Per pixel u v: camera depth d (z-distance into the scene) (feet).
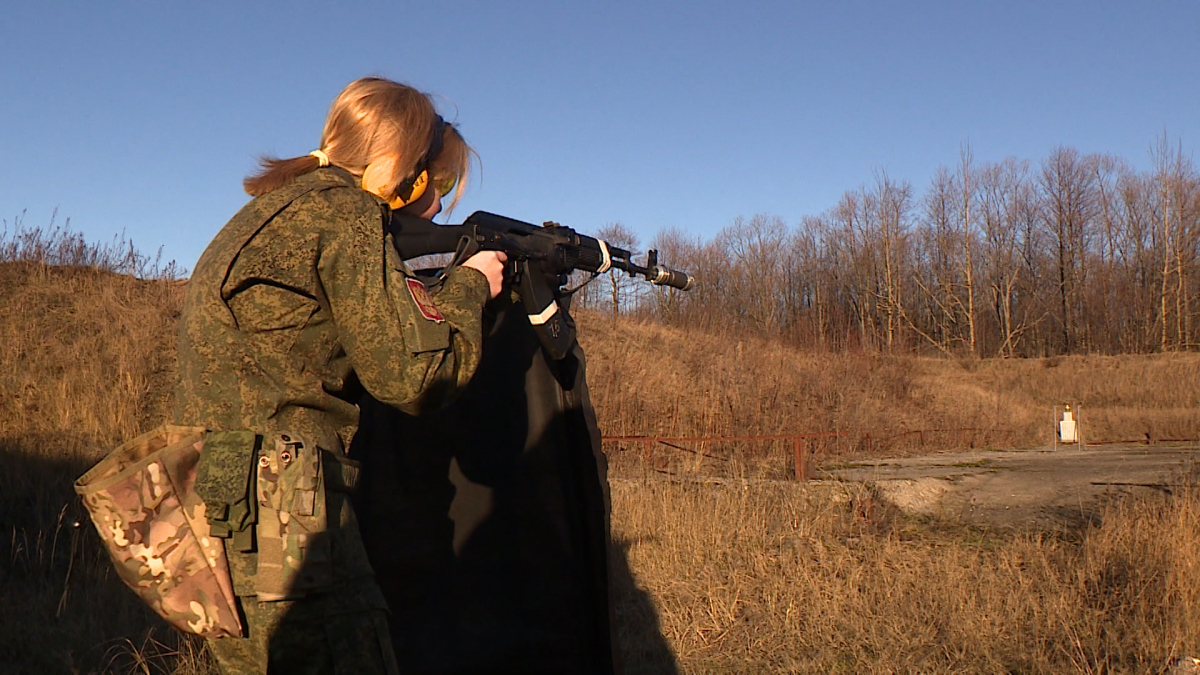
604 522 9.18
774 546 20.44
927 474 32.76
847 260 170.09
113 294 37.88
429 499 9.24
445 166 7.26
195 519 5.22
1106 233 168.25
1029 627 14.69
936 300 165.89
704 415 42.88
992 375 104.37
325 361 5.71
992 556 19.13
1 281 37.01
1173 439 65.46
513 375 9.43
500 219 8.29
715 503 22.62
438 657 8.83
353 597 5.44
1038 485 29.14
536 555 9.17
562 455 9.37
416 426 9.35
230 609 5.16
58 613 14.78
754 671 13.79
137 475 5.16
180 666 12.51
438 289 6.32
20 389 29.45
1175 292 156.15
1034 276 170.09
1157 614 14.46
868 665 13.67
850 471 34.73
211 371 5.41
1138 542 17.71
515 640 8.96
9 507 20.12
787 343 66.49
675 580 17.89
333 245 5.59
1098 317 161.58
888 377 66.18
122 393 30.53
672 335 60.80
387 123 6.47
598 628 9.09
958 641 14.24
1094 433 70.49
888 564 18.42
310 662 5.32
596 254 9.41
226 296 5.48
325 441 5.58
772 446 37.81
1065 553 18.44
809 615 15.67
